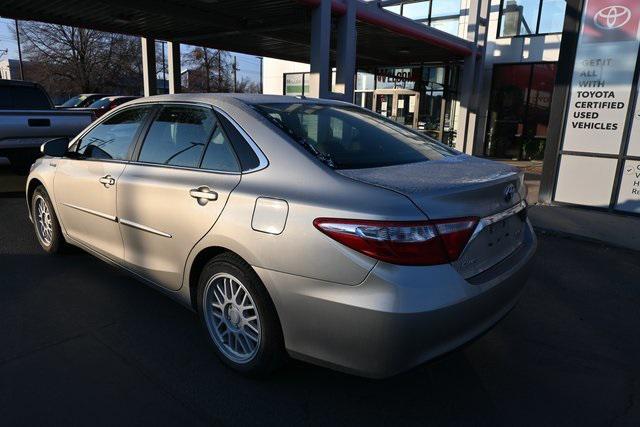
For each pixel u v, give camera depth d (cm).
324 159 263
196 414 252
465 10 1658
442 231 224
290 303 243
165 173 317
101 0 925
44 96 916
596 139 721
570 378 294
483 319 245
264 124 284
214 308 295
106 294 391
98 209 378
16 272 433
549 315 379
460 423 252
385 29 1183
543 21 1537
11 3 998
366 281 220
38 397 261
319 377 288
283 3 964
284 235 242
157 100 355
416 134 362
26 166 941
